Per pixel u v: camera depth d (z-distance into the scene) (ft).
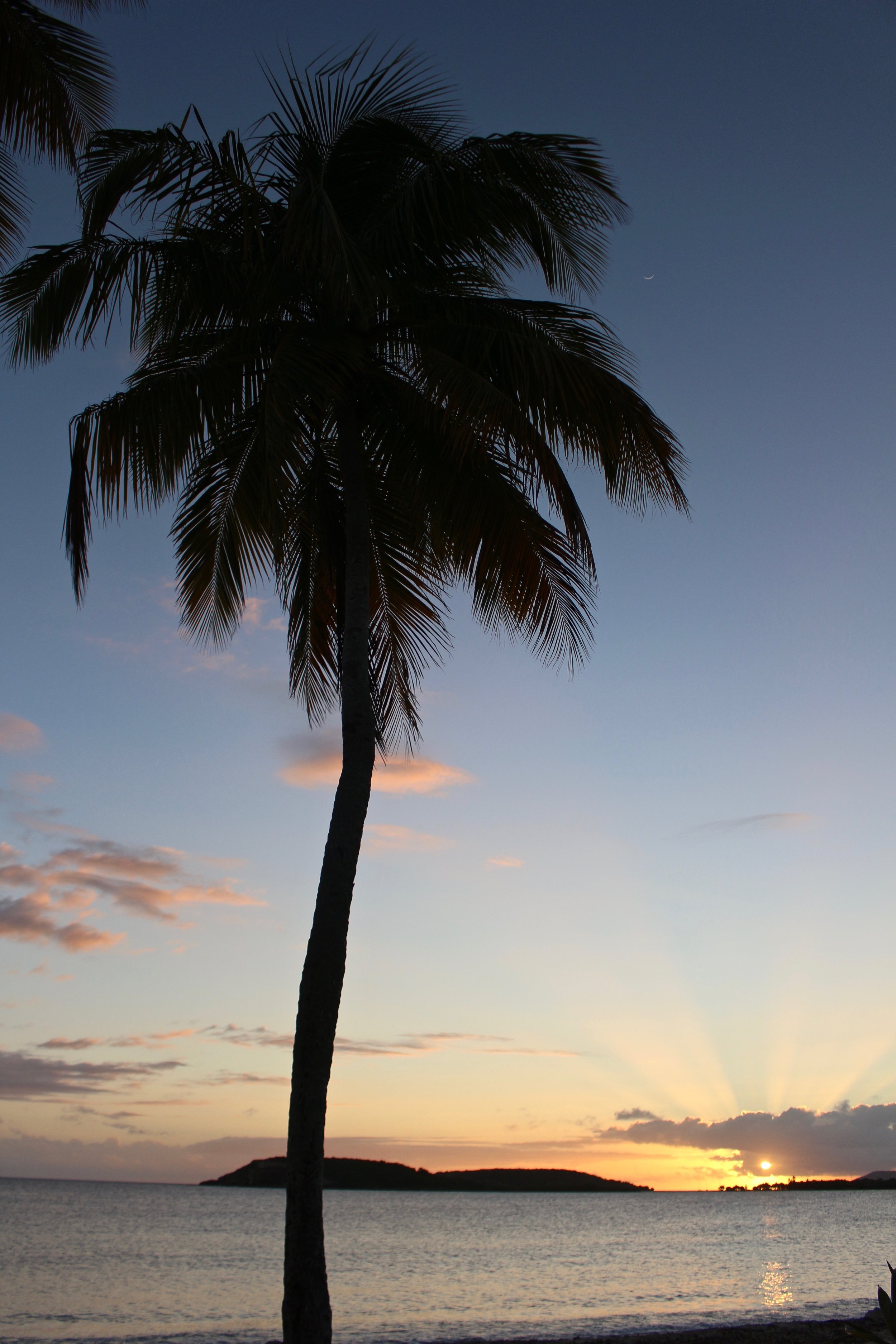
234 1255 152.15
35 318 29.63
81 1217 279.28
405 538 35.55
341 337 29.76
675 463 31.24
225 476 32.09
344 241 26.30
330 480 35.32
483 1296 97.09
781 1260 144.15
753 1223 307.99
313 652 36.78
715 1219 343.46
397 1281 115.96
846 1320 63.31
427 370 28.58
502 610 32.60
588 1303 88.84
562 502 30.14
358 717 27.50
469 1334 67.05
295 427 29.12
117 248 29.73
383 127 30.45
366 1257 160.76
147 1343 62.64
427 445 32.27
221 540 32.01
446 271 32.76
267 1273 122.72
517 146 30.19
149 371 29.48
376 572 36.04
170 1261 140.67
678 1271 126.00
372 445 33.78
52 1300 93.20
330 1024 23.80
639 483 31.48
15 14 30.04
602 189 30.55
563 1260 149.38
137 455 28.55
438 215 30.71
